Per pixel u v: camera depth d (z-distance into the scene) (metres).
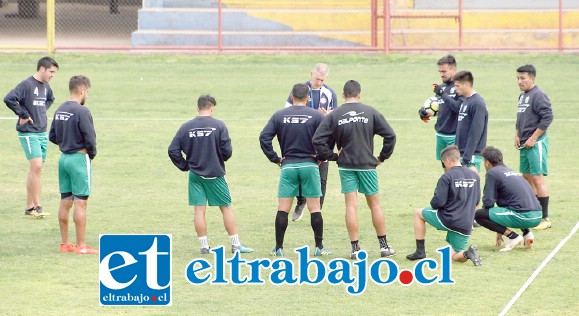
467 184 32.97
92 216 39.78
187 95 69.62
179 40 88.12
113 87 72.25
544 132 38.16
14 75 75.25
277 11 89.44
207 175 33.91
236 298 30.30
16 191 44.28
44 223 38.97
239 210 41.09
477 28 90.00
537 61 83.50
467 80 36.91
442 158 33.56
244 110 64.50
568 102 67.00
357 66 81.19
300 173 34.09
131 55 85.44
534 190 39.06
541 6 90.69
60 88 71.06
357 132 33.66
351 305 29.64
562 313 28.86
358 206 42.03
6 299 29.83
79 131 34.12
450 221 33.03
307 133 34.06
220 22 85.88
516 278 32.09
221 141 33.94
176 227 38.31
